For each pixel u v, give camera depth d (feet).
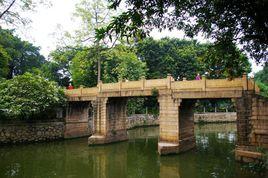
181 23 33.45
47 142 104.78
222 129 146.00
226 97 68.23
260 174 55.31
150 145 98.22
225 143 98.53
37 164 72.28
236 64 40.01
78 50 123.03
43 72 179.01
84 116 121.90
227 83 68.44
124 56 131.13
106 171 65.62
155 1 28.60
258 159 59.36
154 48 170.60
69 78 180.24
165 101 80.74
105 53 119.75
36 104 98.27
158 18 32.24
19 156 81.51
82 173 63.98
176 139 78.23
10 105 94.73
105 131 98.12
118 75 137.18
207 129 146.00
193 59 168.66
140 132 135.03
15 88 97.86
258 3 27.30
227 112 186.50
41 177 60.39
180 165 67.92
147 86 84.89
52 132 108.68
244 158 63.10
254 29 32.55
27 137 101.14
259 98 62.85
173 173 61.82
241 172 58.29
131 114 153.99
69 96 112.57
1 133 94.63
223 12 31.45
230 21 32.37
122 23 27.32
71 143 103.50
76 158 79.10
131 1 27.91
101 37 27.43
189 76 167.73
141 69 139.33
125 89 90.68
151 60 169.89
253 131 63.31
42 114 106.83
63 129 112.57
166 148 76.28
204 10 31.58
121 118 106.52
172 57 170.71
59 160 76.74
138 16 27.53
